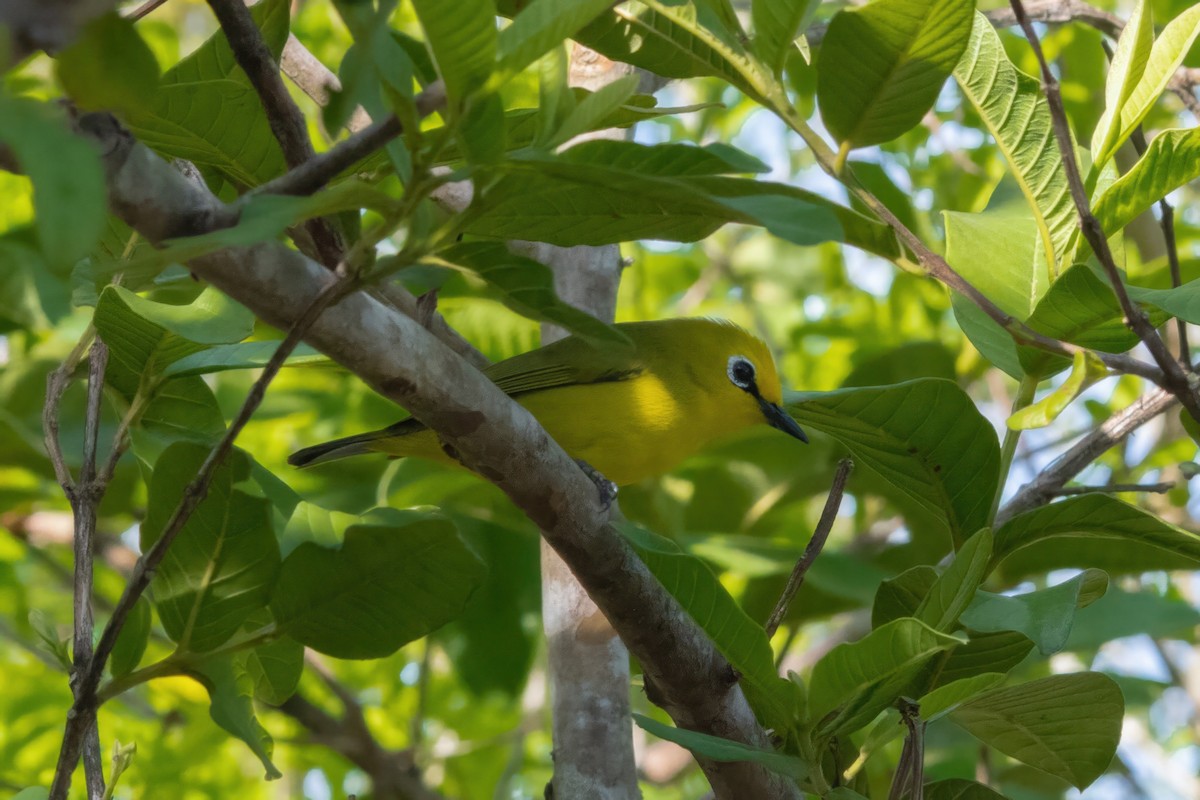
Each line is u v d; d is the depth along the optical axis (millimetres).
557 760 9102
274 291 5094
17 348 14617
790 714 7074
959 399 7605
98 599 15914
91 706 5926
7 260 12344
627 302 19266
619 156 5758
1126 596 11219
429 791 13664
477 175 4613
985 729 8008
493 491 13109
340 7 4105
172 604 6480
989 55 7793
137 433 7223
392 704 17438
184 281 8773
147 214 4477
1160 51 7383
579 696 9195
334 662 17328
